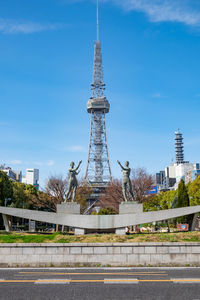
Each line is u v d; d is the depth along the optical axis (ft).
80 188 205.36
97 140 459.32
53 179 185.16
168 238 78.69
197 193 230.27
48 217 92.43
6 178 228.22
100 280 53.36
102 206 259.19
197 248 69.87
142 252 69.87
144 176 202.28
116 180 208.95
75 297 43.88
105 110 493.36
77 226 92.27
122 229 92.38
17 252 70.08
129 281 52.44
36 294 45.39
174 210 90.58
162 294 45.09
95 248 70.13
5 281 53.16
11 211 91.81
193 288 47.96
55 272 61.36
